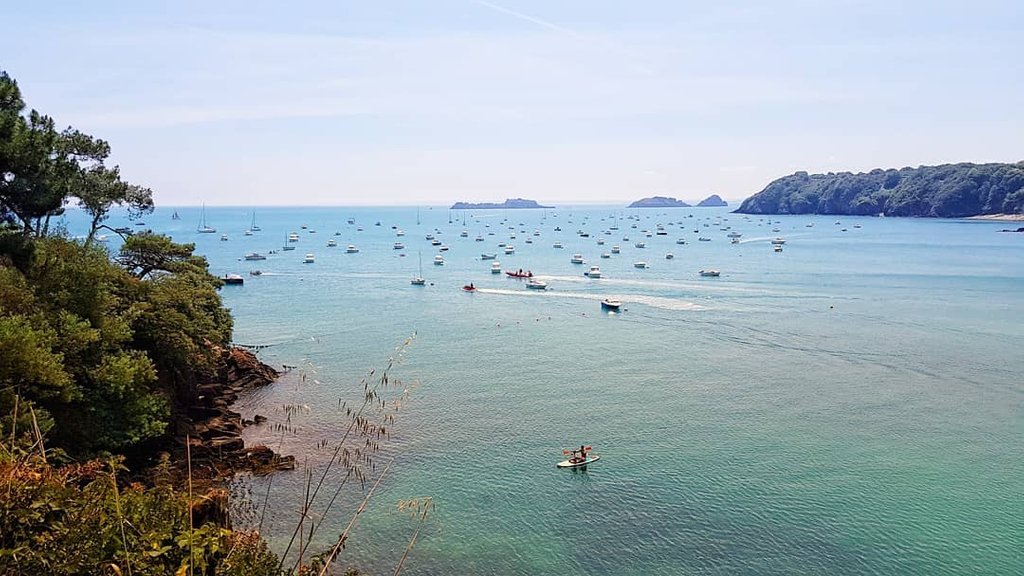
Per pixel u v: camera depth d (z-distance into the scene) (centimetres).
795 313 12306
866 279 16725
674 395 7356
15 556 1430
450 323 11606
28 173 5044
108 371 4431
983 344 9606
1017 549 4272
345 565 4038
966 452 5759
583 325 11412
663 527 4522
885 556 4191
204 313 6956
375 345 9819
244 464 5272
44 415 3641
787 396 7306
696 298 14212
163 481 2967
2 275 4288
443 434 6128
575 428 6319
